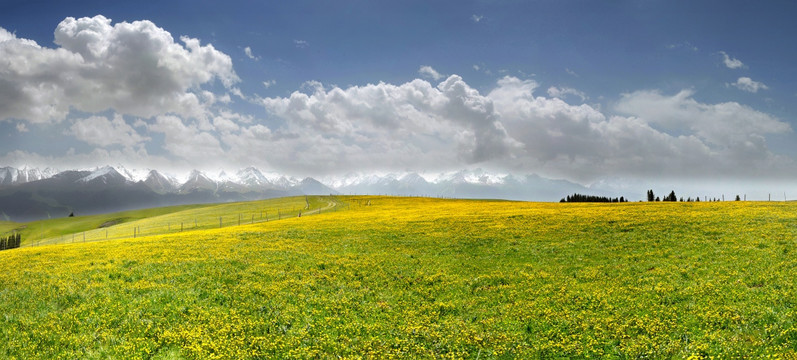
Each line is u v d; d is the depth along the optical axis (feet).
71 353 60.23
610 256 124.16
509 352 59.26
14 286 98.27
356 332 68.64
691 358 52.08
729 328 61.72
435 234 176.14
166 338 64.64
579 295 84.94
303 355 59.52
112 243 173.47
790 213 178.81
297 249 149.59
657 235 148.46
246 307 80.69
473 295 90.58
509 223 197.47
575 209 253.03
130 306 79.97
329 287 96.89
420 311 79.46
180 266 117.29
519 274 106.83
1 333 69.00
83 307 79.82
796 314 63.10
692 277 94.53
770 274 89.35
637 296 81.76
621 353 56.80
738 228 149.38
